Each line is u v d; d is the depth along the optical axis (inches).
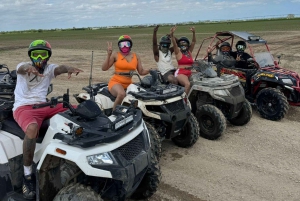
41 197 137.9
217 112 255.3
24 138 143.5
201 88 271.6
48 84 162.6
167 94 215.6
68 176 143.4
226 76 287.0
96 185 143.0
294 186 191.6
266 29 1708.9
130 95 219.0
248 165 218.8
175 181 197.8
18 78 155.3
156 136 197.2
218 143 257.3
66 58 816.3
